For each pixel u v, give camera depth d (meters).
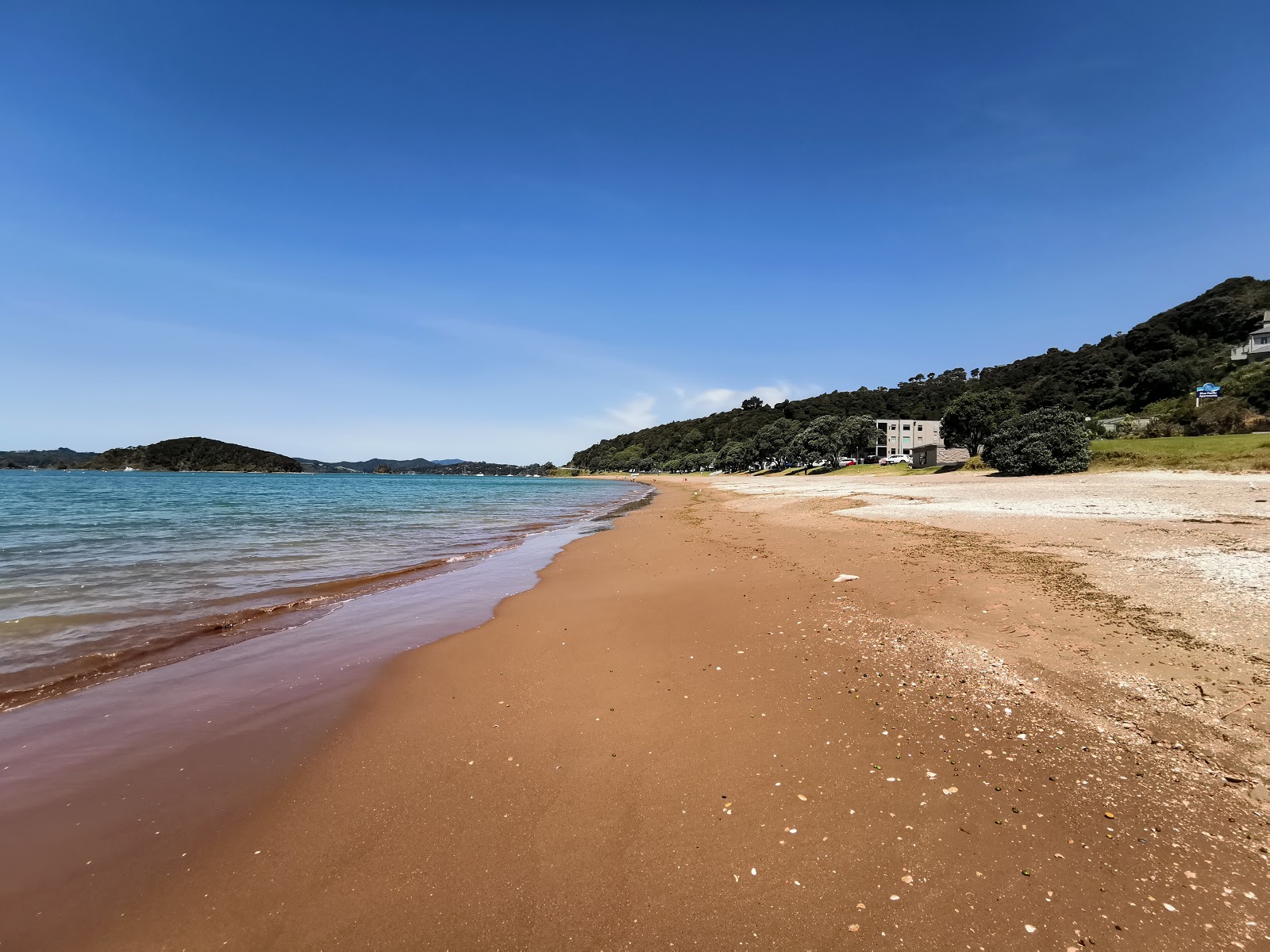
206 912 3.46
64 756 5.37
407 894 3.58
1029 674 6.17
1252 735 4.69
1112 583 9.05
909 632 7.76
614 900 3.48
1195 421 44.97
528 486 110.31
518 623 9.67
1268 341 74.56
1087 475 31.56
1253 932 2.99
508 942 3.20
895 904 3.35
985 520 17.23
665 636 8.55
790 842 3.91
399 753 5.37
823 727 5.46
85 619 10.24
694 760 5.02
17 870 3.81
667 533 21.94
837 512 24.27
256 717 6.20
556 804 4.46
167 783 4.90
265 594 12.33
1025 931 3.11
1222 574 8.90
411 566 15.78
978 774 4.54
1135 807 4.02
